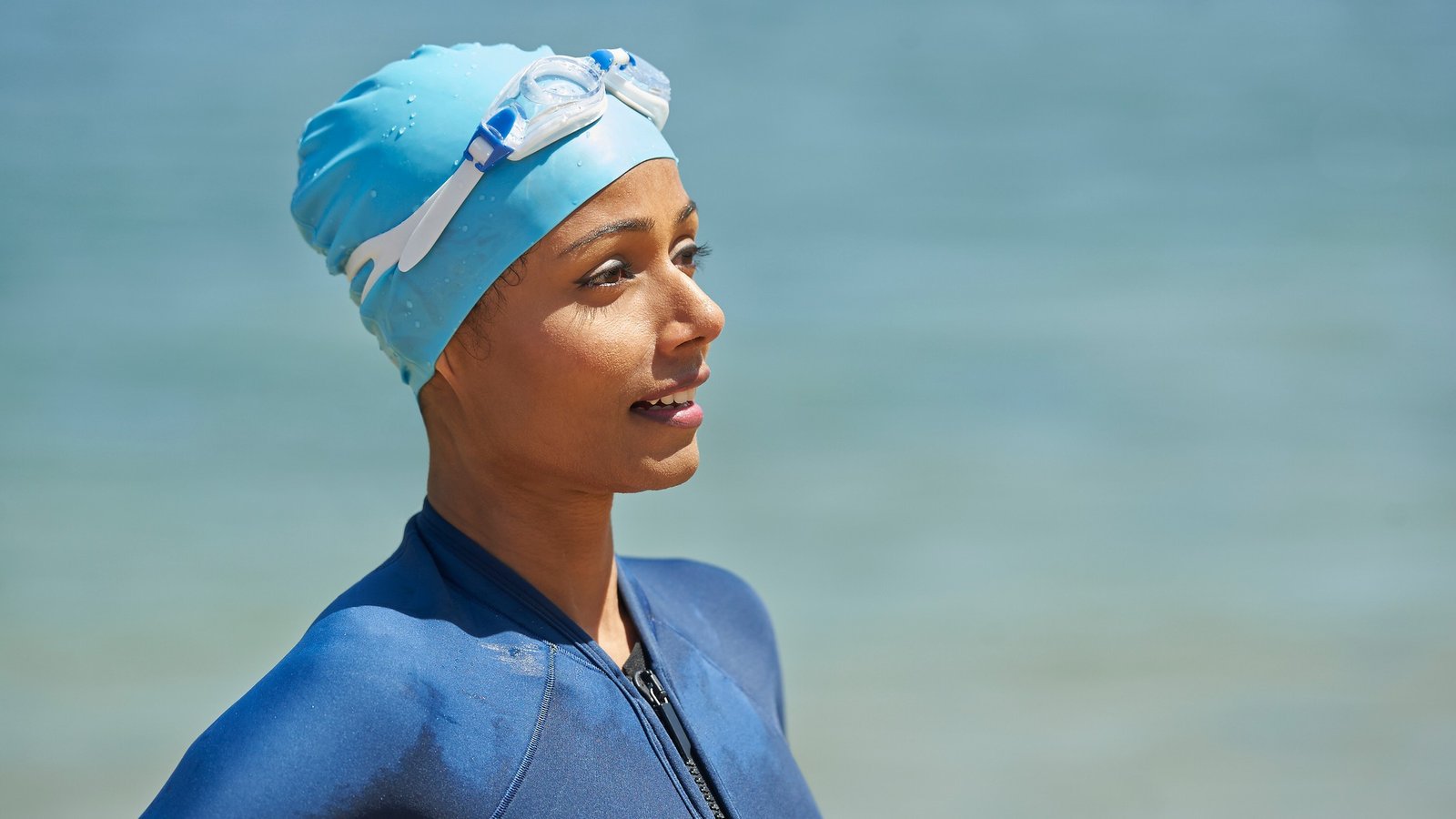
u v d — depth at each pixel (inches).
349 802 158.4
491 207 176.2
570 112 175.2
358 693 162.7
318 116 192.9
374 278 185.8
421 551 189.3
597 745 177.0
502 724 170.7
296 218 198.8
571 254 175.5
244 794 154.9
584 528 192.1
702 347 184.9
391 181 181.0
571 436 180.2
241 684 679.7
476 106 178.9
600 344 177.0
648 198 180.1
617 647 198.2
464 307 179.2
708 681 204.5
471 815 165.0
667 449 183.5
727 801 187.8
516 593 186.2
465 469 190.7
